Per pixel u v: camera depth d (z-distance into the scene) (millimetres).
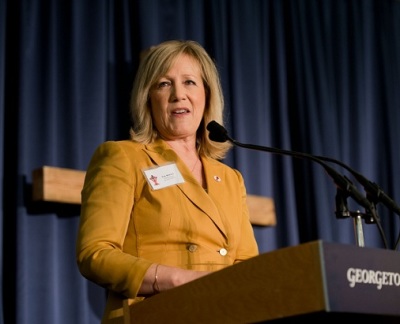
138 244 2967
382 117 7008
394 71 7203
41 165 4746
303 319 2221
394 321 2279
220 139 3014
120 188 2990
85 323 4727
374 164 6828
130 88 5344
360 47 6984
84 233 2850
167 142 3379
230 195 3295
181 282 2604
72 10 5121
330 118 6520
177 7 5750
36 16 4965
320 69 6590
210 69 3504
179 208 3025
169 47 3434
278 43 6434
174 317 2326
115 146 3166
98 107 5094
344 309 2004
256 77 6168
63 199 4574
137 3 5484
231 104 5969
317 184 6234
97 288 4871
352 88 6840
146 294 2643
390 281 2154
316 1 6836
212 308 2213
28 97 4781
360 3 7133
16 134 4715
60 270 4715
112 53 5402
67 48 5078
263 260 2104
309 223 6211
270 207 5707
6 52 4859
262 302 2088
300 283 2016
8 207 4633
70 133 4922
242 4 6277
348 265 2051
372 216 2744
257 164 5934
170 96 3350
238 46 6121
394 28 7344
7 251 4570
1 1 4797
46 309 4547
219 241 3068
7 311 4480
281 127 6270
